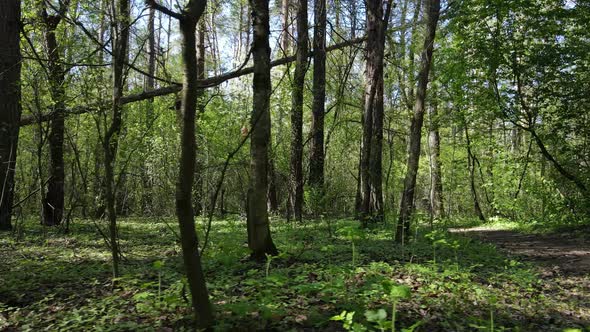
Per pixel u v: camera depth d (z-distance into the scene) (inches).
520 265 327.6
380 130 549.3
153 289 224.5
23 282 249.1
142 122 633.0
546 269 319.0
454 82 631.2
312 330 167.3
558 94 550.3
